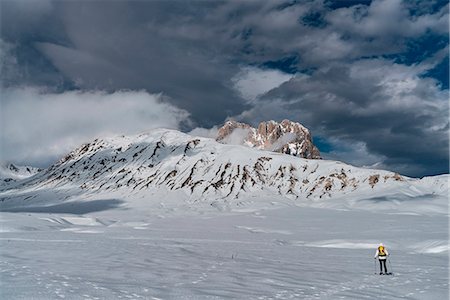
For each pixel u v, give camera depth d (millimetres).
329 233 75812
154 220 131750
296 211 159375
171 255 36812
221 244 51906
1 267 25359
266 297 19031
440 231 70625
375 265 32875
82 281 20969
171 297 18000
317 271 28984
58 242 48000
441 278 26547
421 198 169625
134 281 21922
